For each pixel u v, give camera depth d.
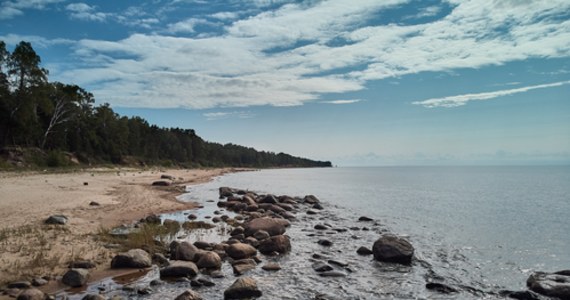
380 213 28.80
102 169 71.44
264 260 14.13
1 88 63.00
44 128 75.88
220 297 10.15
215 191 46.50
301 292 10.80
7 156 56.00
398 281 12.02
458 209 31.44
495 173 150.25
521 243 18.12
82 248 13.60
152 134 130.62
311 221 24.44
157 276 11.53
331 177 107.69
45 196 26.48
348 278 12.20
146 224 18.98
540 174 136.12
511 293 10.92
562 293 10.36
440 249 16.66
